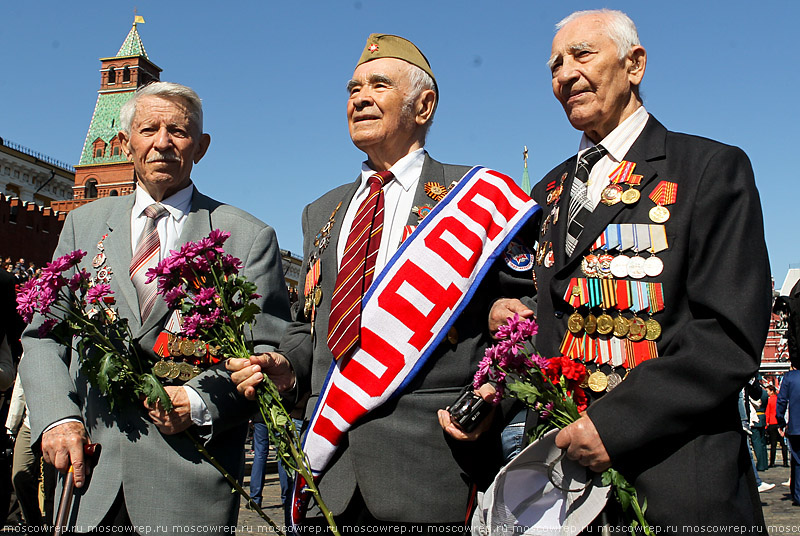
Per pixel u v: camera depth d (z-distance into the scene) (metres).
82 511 2.85
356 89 2.97
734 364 2.24
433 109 3.03
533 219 2.89
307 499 2.75
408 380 2.66
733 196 2.40
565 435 2.30
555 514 2.39
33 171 54.31
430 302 2.71
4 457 4.30
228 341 2.81
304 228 3.26
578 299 2.51
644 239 2.46
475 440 2.64
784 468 14.09
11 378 4.20
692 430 2.31
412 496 2.59
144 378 2.79
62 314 3.11
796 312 8.58
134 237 3.20
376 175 2.96
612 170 2.62
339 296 2.81
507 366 2.42
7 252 32.97
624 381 2.33
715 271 2.34
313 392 2.89
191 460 2.92
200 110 3.30
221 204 3.39
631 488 2.28
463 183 2.89
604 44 2.63
